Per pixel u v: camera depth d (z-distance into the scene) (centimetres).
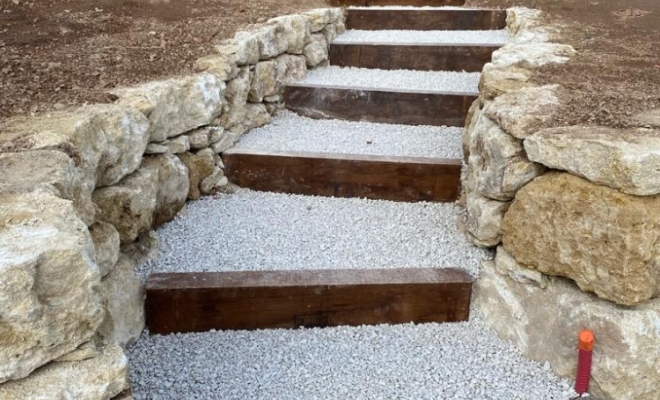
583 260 219
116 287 229
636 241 202
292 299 255
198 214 317
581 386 221
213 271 265
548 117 244
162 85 294
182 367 233
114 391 152
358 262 278
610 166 203
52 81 287
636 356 211
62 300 142
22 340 136
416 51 478
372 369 238
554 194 224
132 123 251
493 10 551
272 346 248
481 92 326
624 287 208
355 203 336
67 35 380
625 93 282
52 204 158
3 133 209
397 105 409
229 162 349
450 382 233
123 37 388
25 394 137
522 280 246
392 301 260
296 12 488
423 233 302
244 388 225
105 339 165
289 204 335
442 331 261
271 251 286
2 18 395
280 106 429
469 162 296
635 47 401
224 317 254
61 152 194
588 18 509
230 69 350
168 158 297
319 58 479
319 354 245
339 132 395
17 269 130
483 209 262
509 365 241
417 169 330
